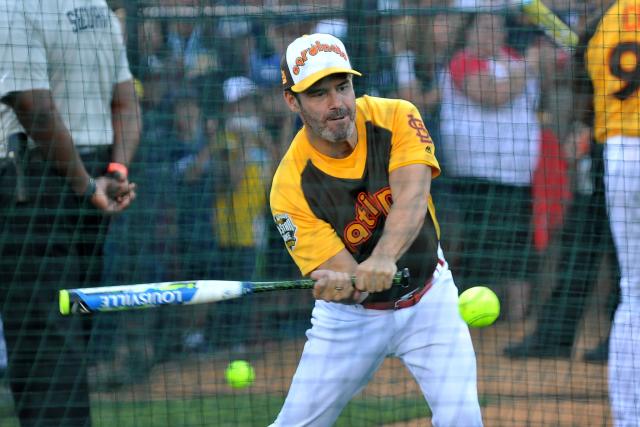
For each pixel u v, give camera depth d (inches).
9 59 589.9
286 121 873.5
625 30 677.9
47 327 633.0
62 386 637.3
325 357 542.3
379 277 491.8
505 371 824.3
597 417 721.0
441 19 838.5
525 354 861.8
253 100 868.0
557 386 786.2
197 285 519.2
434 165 523.5
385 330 537.6
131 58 826.2
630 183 677.3
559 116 860.6
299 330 889.5
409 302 533.3
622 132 677.9
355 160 520.7
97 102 637.9
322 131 505.4
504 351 866.1
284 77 522.3
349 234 533.3
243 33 855.1
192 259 870.4
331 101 499.5
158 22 833.5
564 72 851.4
